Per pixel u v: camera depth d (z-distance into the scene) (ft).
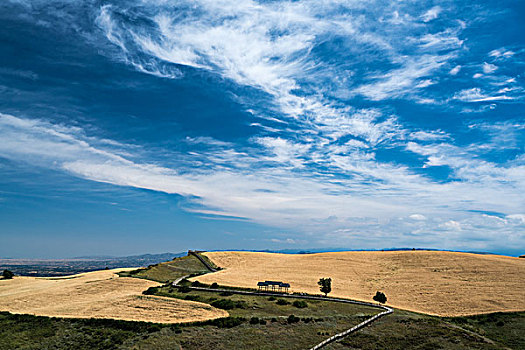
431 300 295.07
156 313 231.30
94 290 309.22
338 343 190.39
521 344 200.03
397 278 376.07
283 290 323.37
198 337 192.95
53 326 211.61
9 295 306.14
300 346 185.37
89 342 188.85
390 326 217.56
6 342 191.01
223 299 270.67
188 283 342.64
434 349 183.32
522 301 274.98
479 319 242.78
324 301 280.31
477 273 370.32
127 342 186.29
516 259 437.58
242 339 192.13
